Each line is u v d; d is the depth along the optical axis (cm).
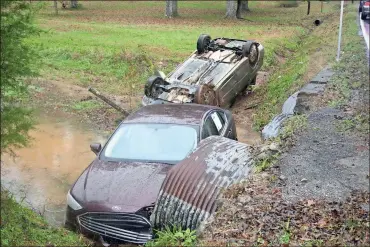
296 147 838
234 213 611
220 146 737
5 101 516
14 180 945
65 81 1730
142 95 1606
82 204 665
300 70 1630
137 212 639
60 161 1048
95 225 654
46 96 1545
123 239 644
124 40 2480
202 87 1236
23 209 696
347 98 1188
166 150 765
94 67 1902
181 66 1443
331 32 2623
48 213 808
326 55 1833
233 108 1483
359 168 745
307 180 698
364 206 629
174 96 1265
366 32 2402
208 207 619
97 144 804
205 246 562
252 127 1300
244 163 712
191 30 3055
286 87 1486
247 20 3894
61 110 1417
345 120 999
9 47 496
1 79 503
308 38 2834
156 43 2414
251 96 1595
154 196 659
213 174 655
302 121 996
